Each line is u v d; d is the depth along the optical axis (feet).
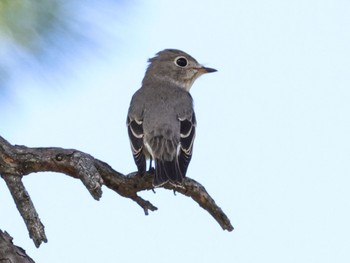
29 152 27.22
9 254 23.43
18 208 26.53
